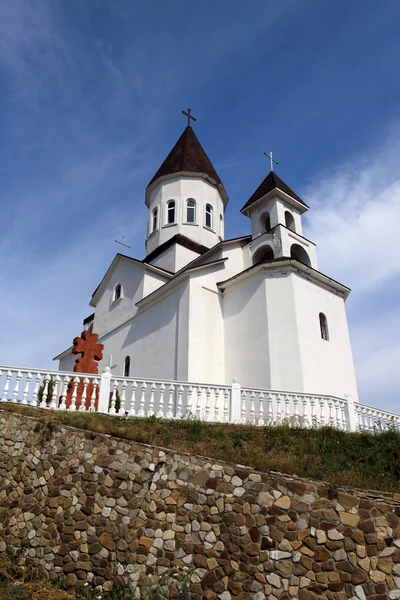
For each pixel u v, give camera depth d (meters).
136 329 21.66
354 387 18.00
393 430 10.81
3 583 7.59
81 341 14.56
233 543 7.04
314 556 6.59
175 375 17.67
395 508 6.69
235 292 19.14
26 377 11.25
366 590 6.21
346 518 6.74
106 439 8.84
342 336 18.70
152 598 6.91
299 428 10.75
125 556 7.56
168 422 10.80
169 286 19.66
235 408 11.70
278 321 17.05
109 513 8.06
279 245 19.31
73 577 7.71
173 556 7.29
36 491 8.98
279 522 6.95
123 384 11.86
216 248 20.95
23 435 9.81
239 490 7.43
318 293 18.64
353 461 8.96
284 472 7.71
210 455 8.40
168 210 27.20
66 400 11.41
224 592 6.74
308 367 16.25
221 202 28.91
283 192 20.77
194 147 29.44
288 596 6.42
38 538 8.43
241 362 17.62
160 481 8.02
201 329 18.03
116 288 24.80
